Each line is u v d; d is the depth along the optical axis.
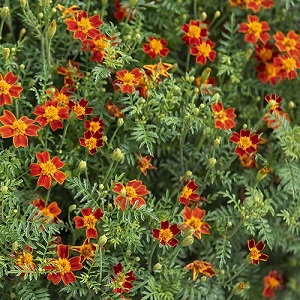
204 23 0.92
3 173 0.83
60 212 0.85
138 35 0.87
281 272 0.98
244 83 0.93
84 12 0.86
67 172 0.85
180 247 0.83
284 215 0.89
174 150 0.91
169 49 0.93
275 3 0.94
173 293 0.87
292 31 0.91
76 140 0.88
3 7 0.85
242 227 0.90
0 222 0.82
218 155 0.90
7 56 0.83
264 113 0.86
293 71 0.90
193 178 0.89
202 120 0.86
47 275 0.83
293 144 0.89
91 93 0.87
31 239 0.80
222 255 0.86
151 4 0.89
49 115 0.83
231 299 0.93
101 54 0.86
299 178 0.89
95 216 0.82
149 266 0.85
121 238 0.83
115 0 0.91
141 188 0.84
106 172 0.87
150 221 0.85
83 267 0.84
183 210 0.85
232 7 0.93
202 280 0.85
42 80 0.88
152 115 0.87
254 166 0.91
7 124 0.81
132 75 0.85
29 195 0.84
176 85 0.88
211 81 0.91
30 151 0.84
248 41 0.90
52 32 0.84
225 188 0.92
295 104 0.95
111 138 0.87
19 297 0.83
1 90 0.82
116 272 0.83
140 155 0.86
